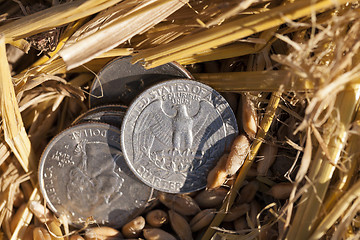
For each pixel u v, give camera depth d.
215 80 0.15
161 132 0.15
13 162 0.16
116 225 0.16
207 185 0.15
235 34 0.14
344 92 0.14
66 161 0.16
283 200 0.16
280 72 0.15
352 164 0.14
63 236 0.15
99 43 0.14
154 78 0.15
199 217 0.16
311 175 0.14
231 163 0.15
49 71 0.16
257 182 0.16
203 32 0.14
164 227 0.16
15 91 0.15
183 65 0.16
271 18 0.14
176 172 0.15
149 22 0.14
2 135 0.16
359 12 0.14
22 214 0.16
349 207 0.14
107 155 0.15
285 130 0.16
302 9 0.13
